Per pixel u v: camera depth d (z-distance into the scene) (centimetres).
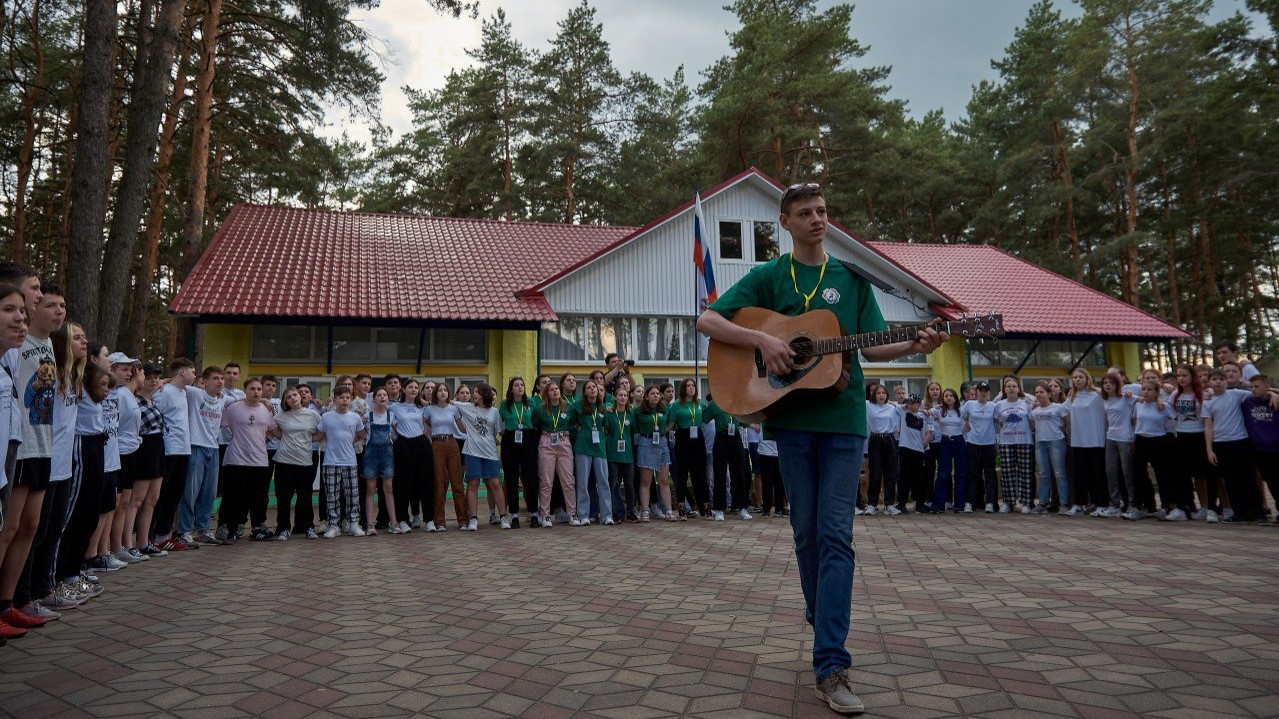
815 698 303
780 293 349
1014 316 2109
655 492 1279
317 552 812
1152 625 415
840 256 2045
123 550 739
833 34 2697
